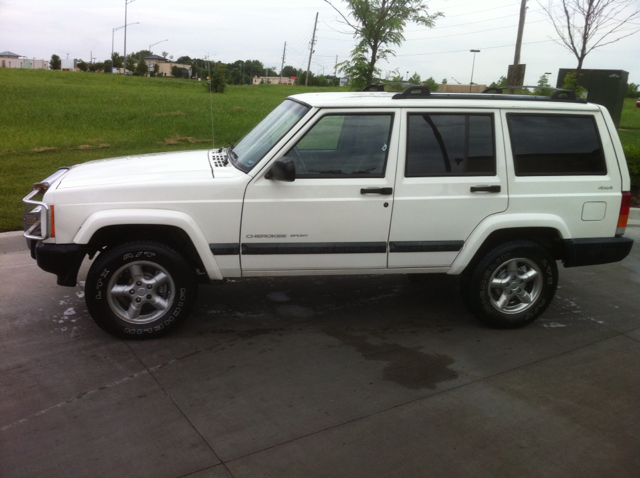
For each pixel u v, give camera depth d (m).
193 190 4.13
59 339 4.36
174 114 19.75
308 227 4.28
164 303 4.33
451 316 5.05
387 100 4.33
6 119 17.08
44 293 5.25
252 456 3.04
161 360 4.08
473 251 4.50
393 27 10.30
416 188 4.35
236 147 4.88
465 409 3.55
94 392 3.63
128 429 3.25
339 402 3.59
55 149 12.26
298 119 4.24
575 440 3.26
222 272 4.30
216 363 4.06
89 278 4.13
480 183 4.43
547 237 4.82
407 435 3.26
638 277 6.22
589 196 4.65
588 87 13.81
